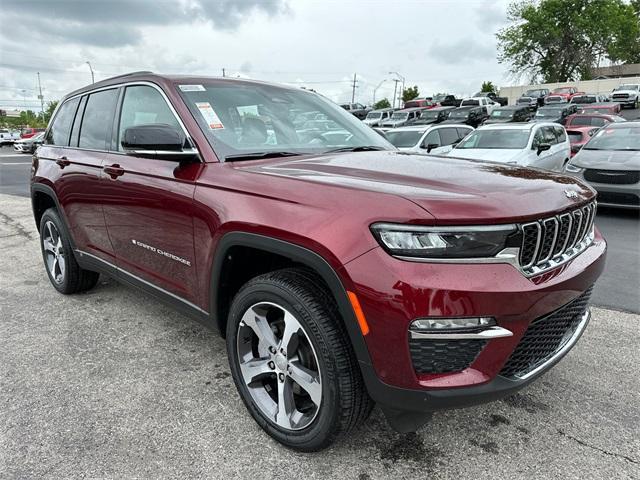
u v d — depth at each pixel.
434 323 1.77
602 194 8.32
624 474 2.12
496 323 1.81
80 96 3.97
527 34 52.94
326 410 2.04
